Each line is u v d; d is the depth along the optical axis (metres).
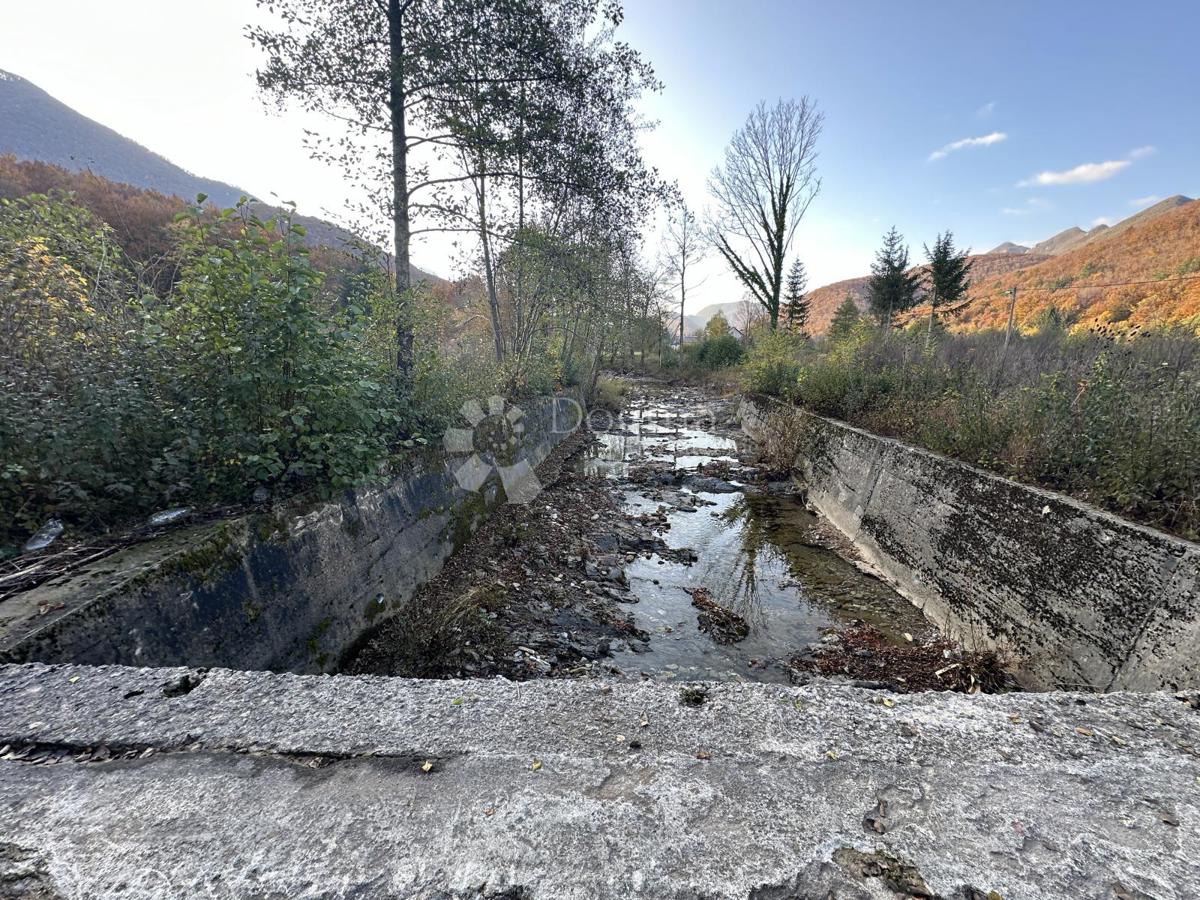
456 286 9.84
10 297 2.79
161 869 1.13
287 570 3.14
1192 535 3.16
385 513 4.24
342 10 5.20
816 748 1.56
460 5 5.31
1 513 2.44
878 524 6.20
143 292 3.57
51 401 2.62
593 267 8.70
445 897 1.09
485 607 4.55
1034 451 4.61
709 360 25.78
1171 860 1.24
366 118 5.59
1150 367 4.94
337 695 1.73
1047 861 1.22
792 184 19.77
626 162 7.44
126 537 2.68
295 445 3.52
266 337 3.21
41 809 1.27
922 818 1.33
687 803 1.34
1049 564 3.88
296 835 1.22
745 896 1.11
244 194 3.25
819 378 10.08
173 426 3.12
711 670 4.02
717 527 7.26
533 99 6.12
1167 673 2.94
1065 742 1.64
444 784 1.38
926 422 6.43
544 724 1.63
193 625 2.50
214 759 1.44
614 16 6.27
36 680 1.73
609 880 1.13
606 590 5.25
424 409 5.24
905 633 4.63
